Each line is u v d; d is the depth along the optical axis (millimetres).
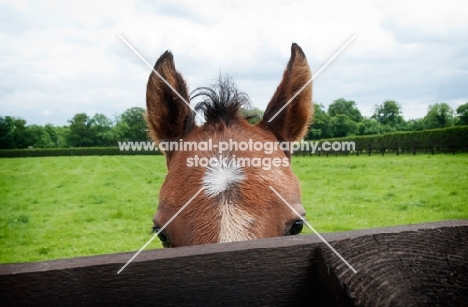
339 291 1078
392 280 1058
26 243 10203
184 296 1085
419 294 1046
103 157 53938
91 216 13242
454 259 1121
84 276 1021
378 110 81750
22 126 82750
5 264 1027
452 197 14438
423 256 1122
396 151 38469
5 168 34719
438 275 1091
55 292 1007
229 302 1119
